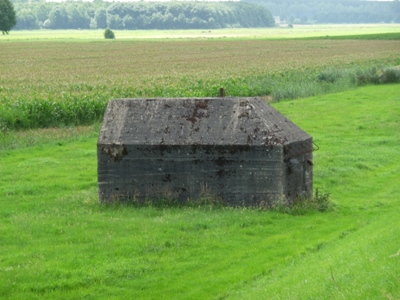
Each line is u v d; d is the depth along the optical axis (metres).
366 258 11.48
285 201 19.66
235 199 19.77
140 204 20.20
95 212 19.70
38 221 18.77
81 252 15.91
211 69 80.38
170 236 17.09
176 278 14.40
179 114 20.33
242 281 14.01
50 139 34.44
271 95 54.84
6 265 15.02
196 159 19.78
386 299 9.10
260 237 17.34
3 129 36.66
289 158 19.59
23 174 26.12
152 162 20.02
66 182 24.52
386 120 38.53
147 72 78.50
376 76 61.69
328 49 124.56
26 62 102.81
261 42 166.38
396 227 14.09
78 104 41.66
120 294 13.54
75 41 185.25
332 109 43.69
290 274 13.42
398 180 24.83
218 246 16.52
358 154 29.30
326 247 16.00
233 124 19.84
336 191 23.30
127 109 20.75
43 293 13.52
